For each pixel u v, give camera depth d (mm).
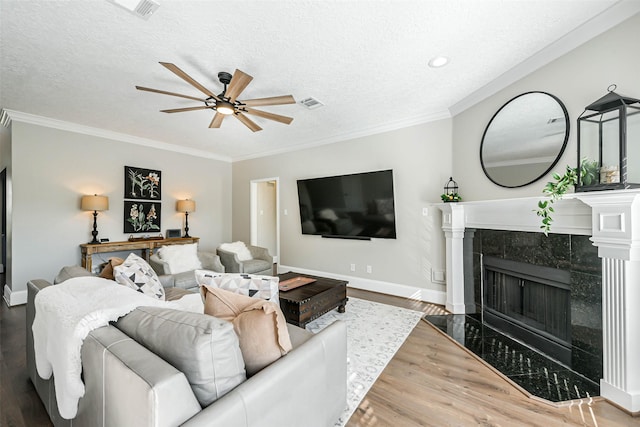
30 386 1854
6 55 2188
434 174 3510
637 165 1646
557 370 2029
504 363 2133
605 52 1838
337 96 2980
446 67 2424
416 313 3199
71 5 1666
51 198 3744
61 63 2309
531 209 2275
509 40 2055
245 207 5828
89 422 1070
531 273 2373
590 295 1885
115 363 909
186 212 5082
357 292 4047
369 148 4059
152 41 2021
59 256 3807
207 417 795
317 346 1313
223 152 5551
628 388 1603
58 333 1195
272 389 1015
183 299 2387
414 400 1731
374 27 1894
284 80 2619
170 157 5031
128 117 3584
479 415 1602
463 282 3184
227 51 2150
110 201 4281
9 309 3344
